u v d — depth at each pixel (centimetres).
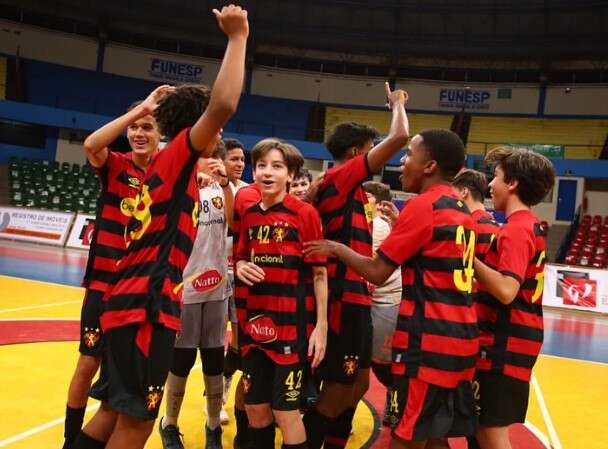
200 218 355
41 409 409
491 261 287
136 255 233
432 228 242
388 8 2519
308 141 2473
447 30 2525
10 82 2423
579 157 2403
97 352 311
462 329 240
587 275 1373
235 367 422
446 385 236
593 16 2333
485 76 2666
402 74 2733
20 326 680
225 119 220
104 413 254
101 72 2578
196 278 350
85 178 2188
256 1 2577
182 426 410
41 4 2431
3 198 2109
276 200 305
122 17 2523
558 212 2277
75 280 1100
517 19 2433
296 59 2750
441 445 272
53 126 2291
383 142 304
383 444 400
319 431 320
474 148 2542
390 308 429
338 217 321
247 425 351
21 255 1427
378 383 581
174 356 353
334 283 317
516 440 423
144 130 317
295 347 290
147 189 234
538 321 282
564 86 2525
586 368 724
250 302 297
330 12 2581
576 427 466
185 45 2711
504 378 273
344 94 2733
